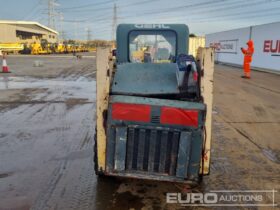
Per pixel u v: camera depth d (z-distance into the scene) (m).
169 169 2.84
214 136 5.27
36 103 8.02
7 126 5.76
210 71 2.85
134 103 2.75
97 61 2.86
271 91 10.59
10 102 8.14
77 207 2.94
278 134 5.48
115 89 2.99
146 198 3.13
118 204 3.00
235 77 15.27
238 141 5.03
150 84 3.08
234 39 23.94
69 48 55.81
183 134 2.75
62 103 8.04
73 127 5.71
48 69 19.34
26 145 4.69
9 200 3.06
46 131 5.44
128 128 2.80
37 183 3.43
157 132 2.78
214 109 7.53
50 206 2.95
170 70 3.34
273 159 4.28
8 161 4.05
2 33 64.31
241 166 4.00
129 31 4.02
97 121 2.98
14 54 47.34
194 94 2.98
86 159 4.14
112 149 2.86
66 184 3.41
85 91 10.20
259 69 19.34
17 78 13.97
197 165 2.83
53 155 4.28
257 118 6.68
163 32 4.00
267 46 18.19
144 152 2.83
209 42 31.02
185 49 4.04
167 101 2.77
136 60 4.07
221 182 3.52
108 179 3.53
